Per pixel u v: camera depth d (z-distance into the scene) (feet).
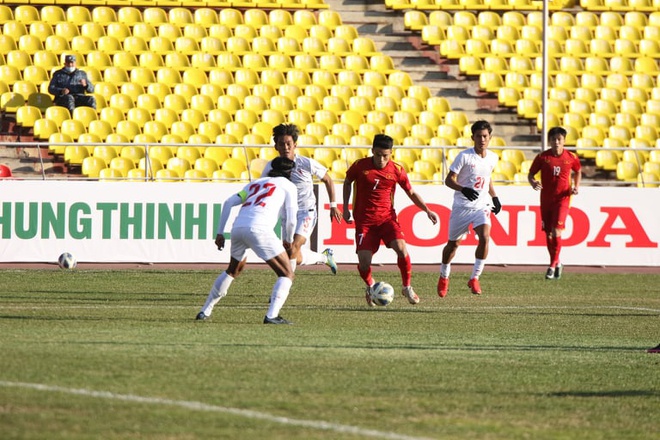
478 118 233.14
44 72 219.61
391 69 239.30
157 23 238.48
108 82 219.00
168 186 170.30
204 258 171.63
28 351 73.20
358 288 137.39
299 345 81.20
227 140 209.97
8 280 139.74
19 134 206.08
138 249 169.68
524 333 94.68
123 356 72.33
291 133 105.60
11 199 166.50
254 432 51.37
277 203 95.35
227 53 234.79
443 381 66.90
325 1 252.01
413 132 219.82
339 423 53.83
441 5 254.27
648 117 236.63
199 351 75.92
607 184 217.77
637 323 105.40
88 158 195.93
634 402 62.34
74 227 168.25
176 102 218.38
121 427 51.44
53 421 52.03
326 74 233.76
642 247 181.47
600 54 252.42
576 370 73.00
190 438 49.88
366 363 72.84
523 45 249.96
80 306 109.19
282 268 96.07
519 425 55.01
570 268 179.11
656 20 265.34
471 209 125.49
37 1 238.07
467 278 157.69
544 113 189.06
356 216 115.44
